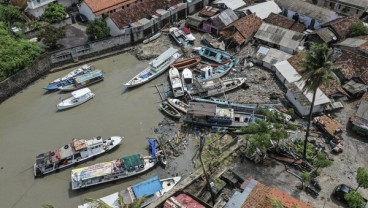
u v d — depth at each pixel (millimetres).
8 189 51844
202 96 66125
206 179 47750
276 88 68562
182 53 78188
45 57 71875
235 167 53000
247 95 67125
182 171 53969
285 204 41250
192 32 85812
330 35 76688
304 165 52188
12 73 67625
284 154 54031
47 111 64938
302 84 63312
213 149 56531
